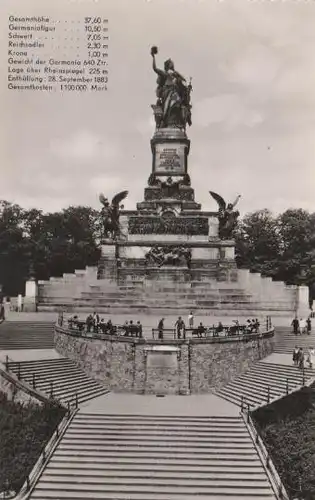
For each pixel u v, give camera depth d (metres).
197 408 50.59
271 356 63.16
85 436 44.75
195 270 94.19
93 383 57.25
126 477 39.84
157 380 56.19
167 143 99.81
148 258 93.31
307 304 87.75
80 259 119.44
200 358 57.00
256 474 40.47
